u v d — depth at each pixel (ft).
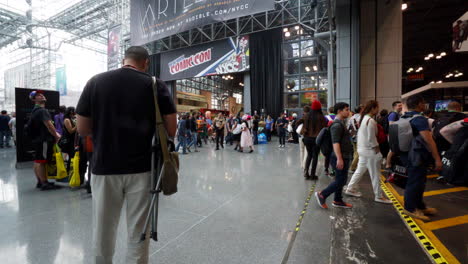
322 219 9.12
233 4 36.06
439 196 11.85
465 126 7.07
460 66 77.92
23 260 6.57
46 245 7.36
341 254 6.74
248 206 10.57
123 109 4.18
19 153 19.63
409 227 8.40
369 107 11.14
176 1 41.19
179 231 8.20
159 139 4.34
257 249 7.04
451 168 7.18
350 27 28.40
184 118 27.58
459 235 7.79
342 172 9.89
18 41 92.02
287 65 52.24
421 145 8.61
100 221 4.21
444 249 6.97
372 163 10.94
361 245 7.22
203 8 38.34
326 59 48.93
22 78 100.94
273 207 10.43
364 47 28.32
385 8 27.53
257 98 50.47
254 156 25.35
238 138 29.84
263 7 34.19
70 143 14.11
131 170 4.15
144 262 4.33
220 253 6.84
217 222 8.93
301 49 51.08
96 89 4.22
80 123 4.32
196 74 52.95
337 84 29.01
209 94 106.73
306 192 12.53
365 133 11.10
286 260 6.48
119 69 4.37
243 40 48.32
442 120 12.30
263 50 49.52
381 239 7.57
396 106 15.89
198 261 6.47
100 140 4.14
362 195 11.98
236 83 122.52
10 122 32.14
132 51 4.67
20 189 13.55
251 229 8.34
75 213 9.94
